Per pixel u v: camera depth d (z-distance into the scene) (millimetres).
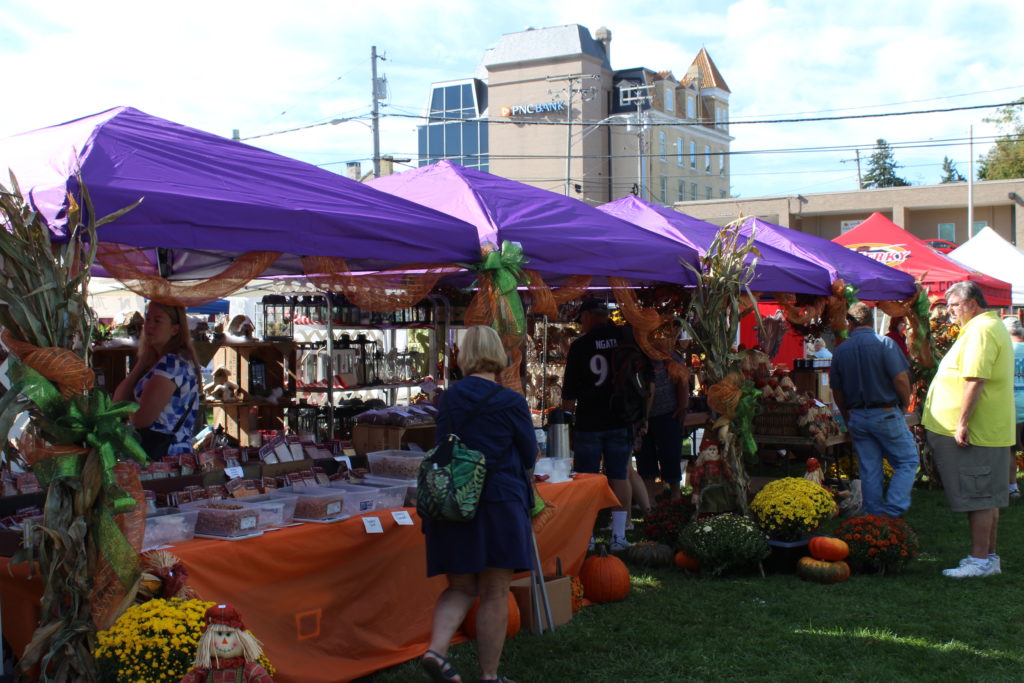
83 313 3252
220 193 3994
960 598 5473
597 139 59750
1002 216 40375
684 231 7746
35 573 3289
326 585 4129
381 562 4379
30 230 3115
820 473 8211
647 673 4328
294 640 3959
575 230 5758
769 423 8703
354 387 8141
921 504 8625
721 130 69188
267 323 8781
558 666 4406
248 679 2900
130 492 3326
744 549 5898
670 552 6410
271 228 3979
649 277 6070
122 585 3238
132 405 3305
